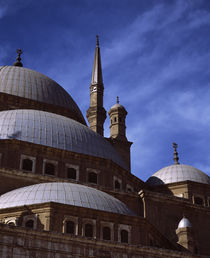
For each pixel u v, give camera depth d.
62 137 53.22
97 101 72.81
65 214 38.25
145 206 51.28
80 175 50.88
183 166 64.19
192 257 38.50
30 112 56.12
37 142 50.84
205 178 62.12
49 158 50.16
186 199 55.28
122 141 67.12
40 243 32.66
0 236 31.53
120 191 50.69
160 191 60.78
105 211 39.94
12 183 45.28
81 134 55.84
